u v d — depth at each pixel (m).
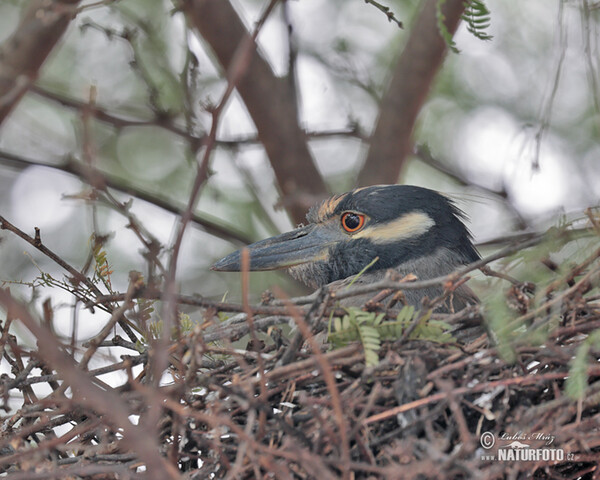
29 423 7.80
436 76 13.52
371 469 6.26
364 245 10.13
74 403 7.19
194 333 7.49
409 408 6.72
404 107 13.16
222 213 14.39
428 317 7.29
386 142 13.31
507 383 6.71
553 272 8.25
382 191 10.29
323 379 7.26
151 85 12.12
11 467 7.41
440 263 9.91
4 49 8.91
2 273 13.34
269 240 10.50
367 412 6.71
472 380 6.98
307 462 6.30
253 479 6.87
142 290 7.43
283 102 13.05
